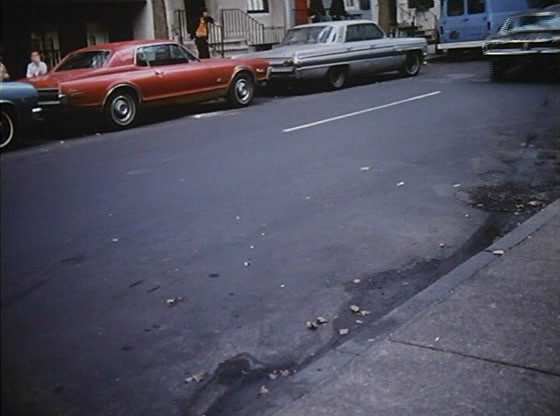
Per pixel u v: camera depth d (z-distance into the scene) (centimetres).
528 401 338
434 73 1970
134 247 603
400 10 2977
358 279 530
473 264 524
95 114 1273
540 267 509
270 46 2247
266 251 593
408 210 695
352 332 442
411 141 1003
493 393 346
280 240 618
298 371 396
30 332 419
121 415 354
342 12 2388
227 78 1479
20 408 339
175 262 568
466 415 328
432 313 443
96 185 818
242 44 2181
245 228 651
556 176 795
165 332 446
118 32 1864
